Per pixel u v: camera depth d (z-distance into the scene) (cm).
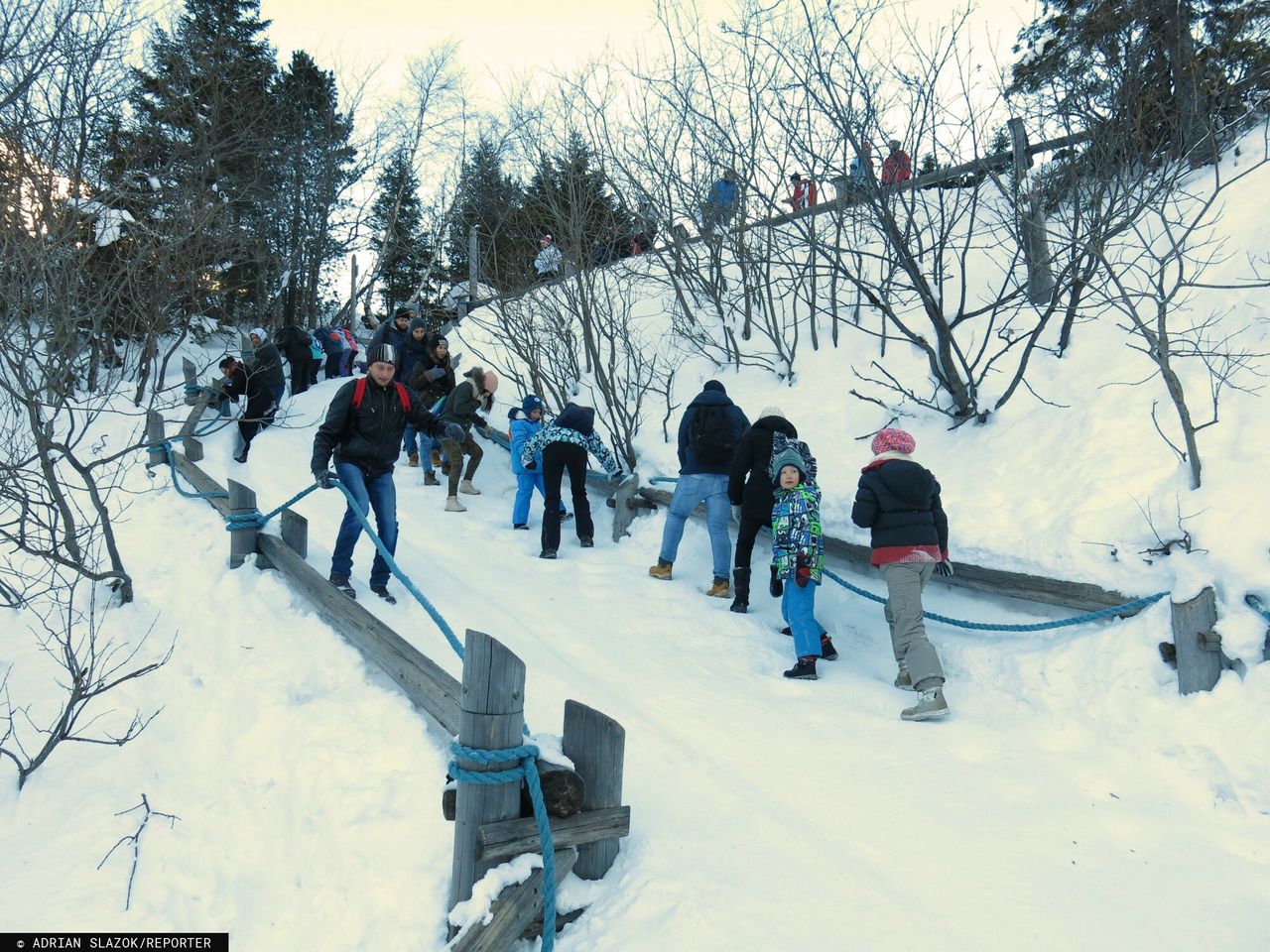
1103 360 675
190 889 346
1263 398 558
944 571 514
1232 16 812
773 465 556
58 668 528
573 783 309
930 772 406
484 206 1600
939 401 733
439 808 347
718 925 295
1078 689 460
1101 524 517
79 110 1004
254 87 2005
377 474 590
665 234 1001
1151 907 311
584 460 756
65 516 577
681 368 977
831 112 741
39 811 402
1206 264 660
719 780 388
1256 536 452
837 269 787
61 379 635
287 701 442
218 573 608
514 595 630
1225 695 411
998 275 839
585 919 304
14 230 662
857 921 300
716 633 580
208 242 1228
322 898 324
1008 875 328
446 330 1390
